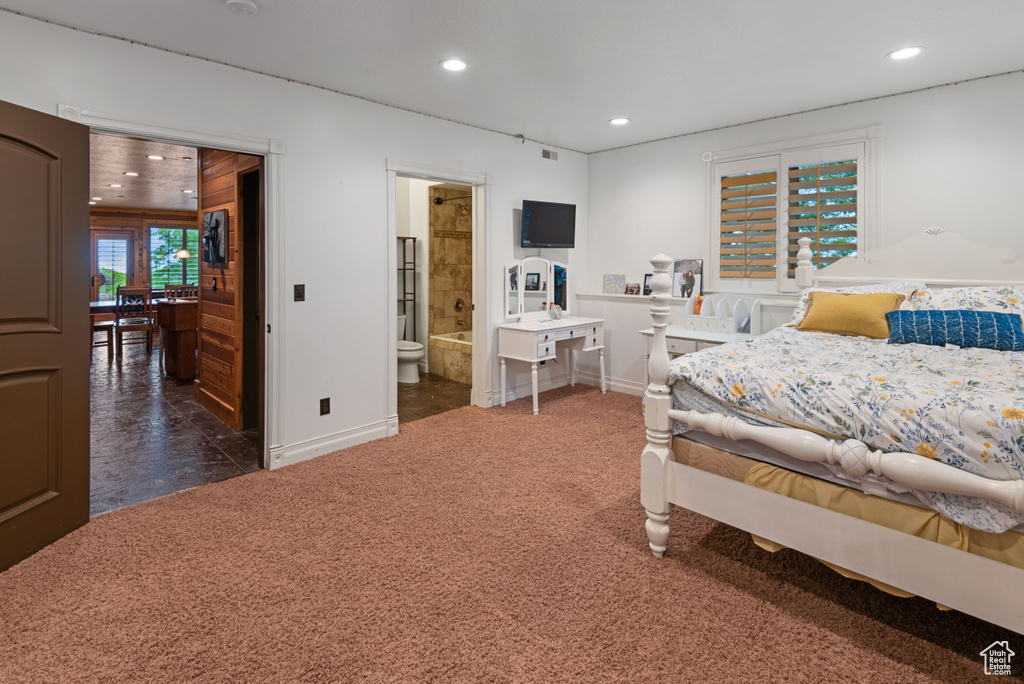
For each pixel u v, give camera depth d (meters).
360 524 2.57
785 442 1.80
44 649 1.72
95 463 3.39
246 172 3.84
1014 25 2.59
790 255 4.11
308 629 1.82
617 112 3.98
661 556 2.27
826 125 3.88
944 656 1.68
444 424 4.19
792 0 2.34
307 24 2.53
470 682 1.59
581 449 3.61
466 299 6.44
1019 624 1.48
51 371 2.38
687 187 4.68
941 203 3.45
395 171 3.82
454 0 2.32
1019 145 3.18
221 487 3.01
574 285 5.40
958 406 1.56
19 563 2.22
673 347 4.23
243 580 2.11
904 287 3.31
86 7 2.31
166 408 4.71
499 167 4.57
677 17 2.50
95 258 10.27
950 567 1.58
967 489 1.48
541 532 2.50
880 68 3.13
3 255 2.17
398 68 3.10
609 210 5.28
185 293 8.55
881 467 1.63
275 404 3.28
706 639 1.77
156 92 2.74
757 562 2.24
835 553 1.79
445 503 2.80
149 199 8.89
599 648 1.73
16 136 2.19
